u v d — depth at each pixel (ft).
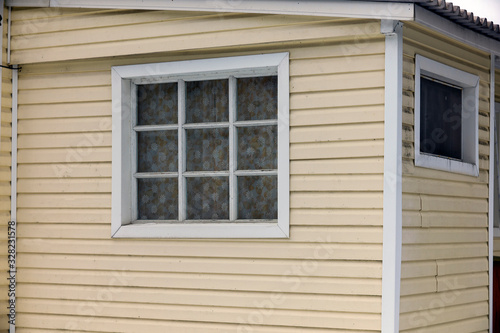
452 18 22.65
